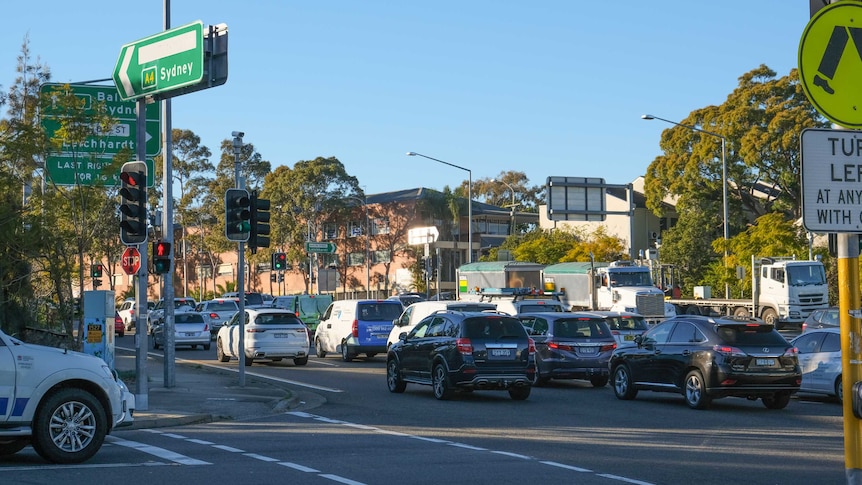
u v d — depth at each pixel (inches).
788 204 2605.8
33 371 458.0
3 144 887.1
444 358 805.9
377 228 3280.0
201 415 664.4
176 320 1608.0
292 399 794.2
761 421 661.9
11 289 1007.6
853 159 229.5
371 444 540.1
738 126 2506.2
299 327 1225.4
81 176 904.9
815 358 796.0
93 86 916.6
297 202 3179.1
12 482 408.8
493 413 716.0
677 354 756.0
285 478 421.7
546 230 3309.5
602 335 936.9
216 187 3211.1
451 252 3324.3
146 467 452.1
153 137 898.1
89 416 470.3
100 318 765.3
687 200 2733.8
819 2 236.1
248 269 3659.0
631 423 650.2
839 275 228.4
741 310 1856.5
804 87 229.6
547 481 417.4
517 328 814.5
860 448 222.4
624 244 3169.3
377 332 1279.5
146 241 701.3
